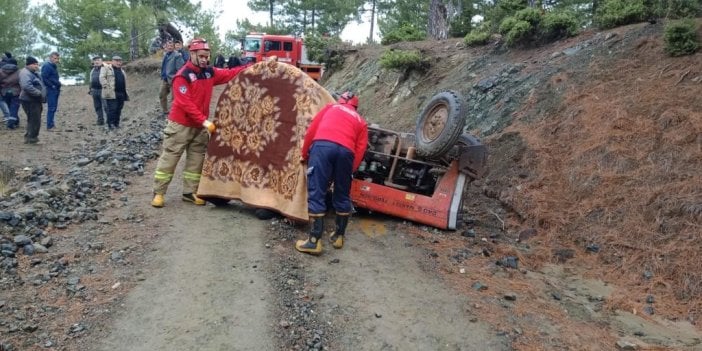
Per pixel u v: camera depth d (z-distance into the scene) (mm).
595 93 8273
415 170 6551
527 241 6320
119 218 6047
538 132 8133
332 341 4066
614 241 5898
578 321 4617
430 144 6051
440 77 12664
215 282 4680
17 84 12570
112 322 4059
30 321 4023
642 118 7238
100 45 27547
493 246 6074
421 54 14000
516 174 7562
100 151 9789
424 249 5820
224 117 6438
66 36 31359
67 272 4766
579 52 9859
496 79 10539
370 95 14891
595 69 8906
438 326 4336
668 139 6695
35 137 11016
